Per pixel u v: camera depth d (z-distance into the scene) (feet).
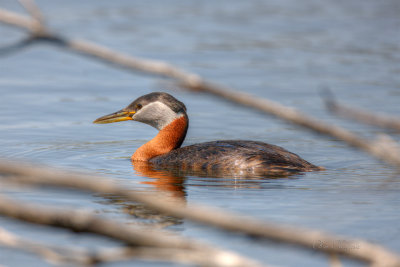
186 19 121.19
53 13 119.44
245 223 8.14
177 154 44.91
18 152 48.42
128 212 32.12
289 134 56.49
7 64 87.25
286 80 77.77
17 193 35.27
